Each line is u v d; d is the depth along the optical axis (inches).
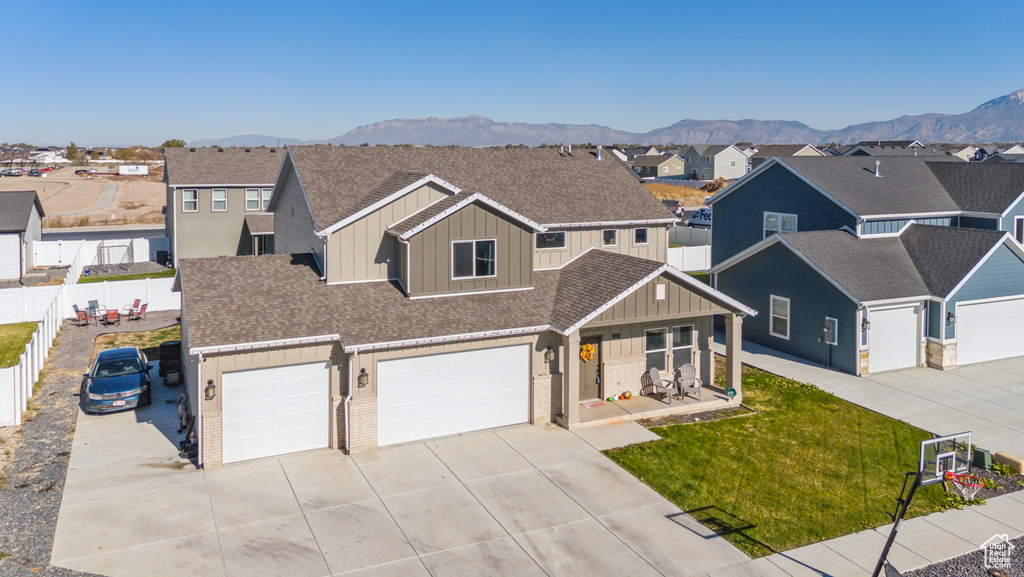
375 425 673.6
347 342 645.9
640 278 746.8
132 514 545.0
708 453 677.9
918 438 719.1
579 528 536.1
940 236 1056.8
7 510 547.5
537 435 719.7
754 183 1328.7
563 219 906.7
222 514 548.1
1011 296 1003.3
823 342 983.0
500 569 480.7
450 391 712.4
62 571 466.6
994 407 808.9
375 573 473.7
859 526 545.3
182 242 1635.1
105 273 1598.2
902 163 1316.4
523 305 771.4
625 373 816.9
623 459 660.7
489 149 1084.5
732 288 1155.9
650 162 4766.2
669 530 534.6
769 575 476.7
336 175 895.1
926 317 975.0
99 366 808.9
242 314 668.1
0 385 718.5
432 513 556.1
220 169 1694.1
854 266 991.6
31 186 4010.8
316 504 567.5
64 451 663.8
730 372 816.3
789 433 730.8
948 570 483.5
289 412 659.4
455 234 765.9
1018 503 586.9
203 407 620.1
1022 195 1135.6
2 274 1497.3
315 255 838.5
